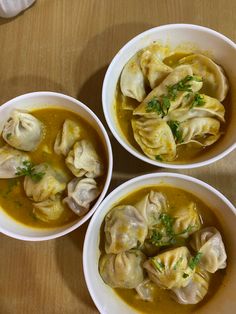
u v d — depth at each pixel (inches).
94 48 10.1
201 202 9.2
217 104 9.4
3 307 9.4
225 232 9.1
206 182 9.5
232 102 9.6
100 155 9.4
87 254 8.6
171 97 9.3
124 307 9.1
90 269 8.7
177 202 9.3
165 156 9.3
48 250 9.5
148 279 9.2
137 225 9.0
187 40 9.6
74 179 9.5
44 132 9.6
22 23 10.4
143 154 9.4
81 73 10.0
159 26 9.7
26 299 9.4
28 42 10.3
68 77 10.0
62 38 10.2
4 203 9.4
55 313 9.3
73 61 10.1
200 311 9.0
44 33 10.3
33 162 9.6
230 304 8.7
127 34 10.1
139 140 9.4
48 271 9.4
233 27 10.1
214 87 9.5
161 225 9.3
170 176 8.7
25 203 9.4
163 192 9.3
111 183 9.6
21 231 9.1
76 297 9.3
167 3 10.2
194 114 9.5
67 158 9.3
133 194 9.3
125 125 9.7
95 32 10.2
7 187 9.5
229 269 9.0
